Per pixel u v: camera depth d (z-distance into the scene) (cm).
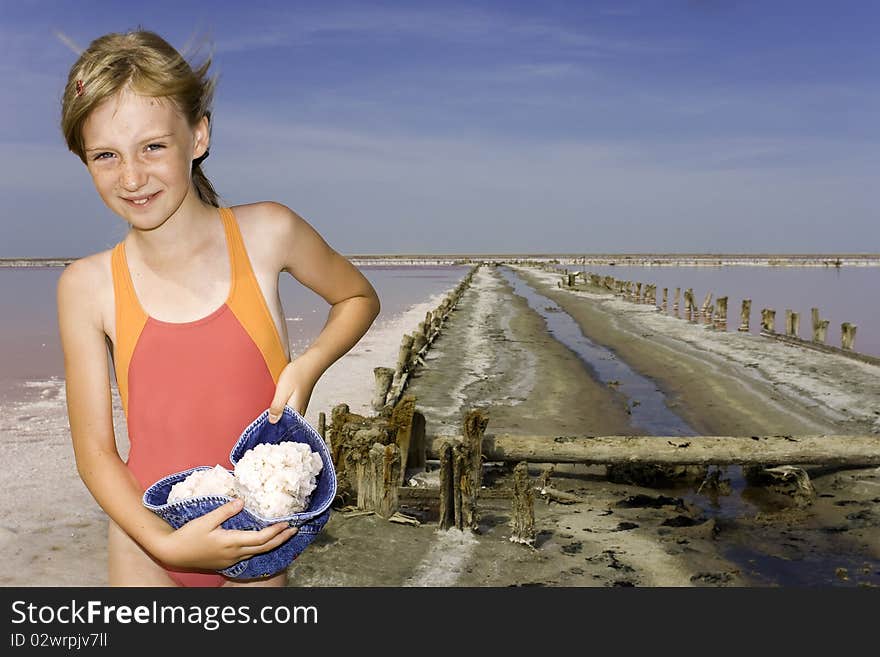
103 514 823
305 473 196
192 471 201
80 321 216
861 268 12275
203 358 213
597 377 1841
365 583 660
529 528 763
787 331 2541
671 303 4938
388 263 17500
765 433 1280
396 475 820
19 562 691
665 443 967
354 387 1552
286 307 3784
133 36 201
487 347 2377
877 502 923
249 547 182
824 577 709
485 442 968
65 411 1322
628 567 722
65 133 198
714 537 812
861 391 1587
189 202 214
